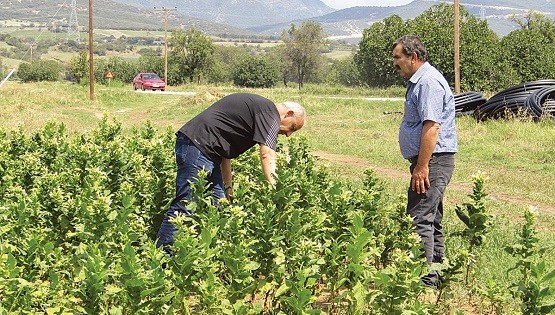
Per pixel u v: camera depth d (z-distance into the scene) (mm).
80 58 68000
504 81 51125
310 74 88125
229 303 5168
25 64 86562
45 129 11188
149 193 7738
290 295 5453
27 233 6281
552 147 17984
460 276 7328
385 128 23922
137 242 6641
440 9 56125
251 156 9000
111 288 4883
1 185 8391
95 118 26641
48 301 5113
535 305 5383
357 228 5715
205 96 33188
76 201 6645
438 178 6941
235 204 6812
